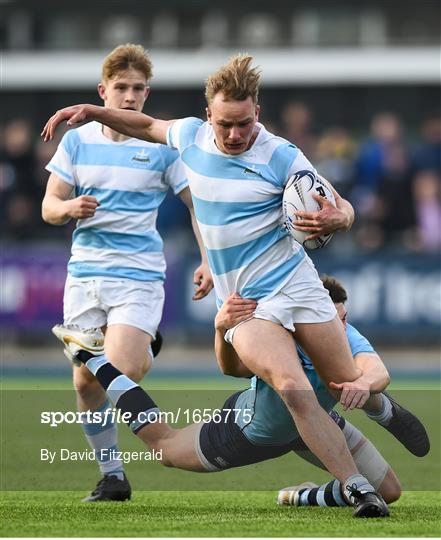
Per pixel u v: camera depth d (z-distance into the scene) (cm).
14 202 6259
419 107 6806
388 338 5978
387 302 5962
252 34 7312
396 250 6091
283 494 2303
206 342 6022
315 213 1989
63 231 6278
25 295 6116
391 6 7231
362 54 6844
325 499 2238
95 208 2414
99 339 2283
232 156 2042
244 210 2045
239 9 7300
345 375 2069
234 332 2039
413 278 5953
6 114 6938
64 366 5450
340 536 1792
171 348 6012
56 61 6956
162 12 7338
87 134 2541
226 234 2056
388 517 2022
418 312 5959
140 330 2453
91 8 7362
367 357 2134
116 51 2514
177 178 2539
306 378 1997
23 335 6138
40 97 6925
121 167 2505
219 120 1977
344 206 2066
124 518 2034
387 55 6831
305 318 2047
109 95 2516
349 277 5966
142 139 2209
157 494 2512
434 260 5944
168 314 6003
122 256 2497
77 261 2522
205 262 2533
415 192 6147
